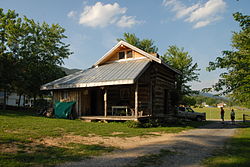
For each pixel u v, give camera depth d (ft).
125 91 61.72
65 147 22.88
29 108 102.89
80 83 54.29
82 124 43.70
